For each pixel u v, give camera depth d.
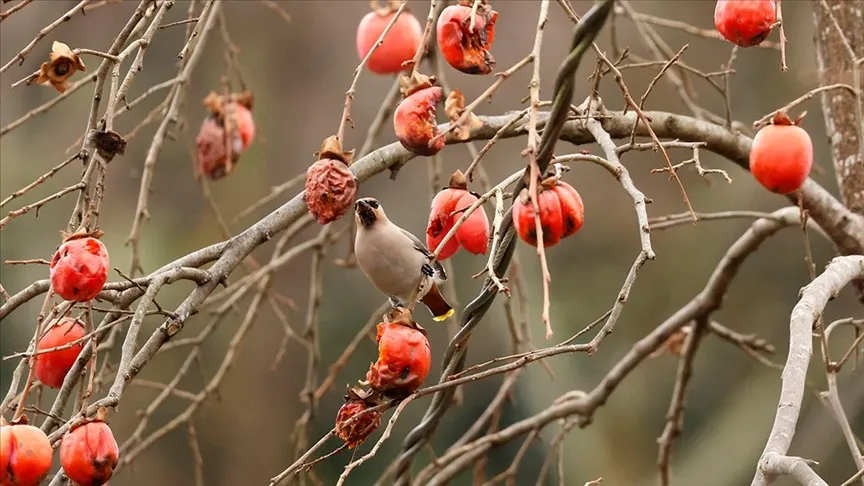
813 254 14.44
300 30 14.38
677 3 14.12
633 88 13.66
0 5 11.16
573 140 5.79
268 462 13.13
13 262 4.40
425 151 4.39
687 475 13.74
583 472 13.66
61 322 5.05
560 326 14.26
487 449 7.26
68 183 11.69
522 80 13.92
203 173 7.37
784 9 13.17
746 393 14.22
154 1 5.06
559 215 4.12
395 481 5.26
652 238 14.87
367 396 4.25
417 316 12.86
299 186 13.38
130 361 4.44
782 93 13.83
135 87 12.47
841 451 11.93
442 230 4.66
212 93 7.38
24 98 11.96
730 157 6.28
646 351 7.29
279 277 13.80
